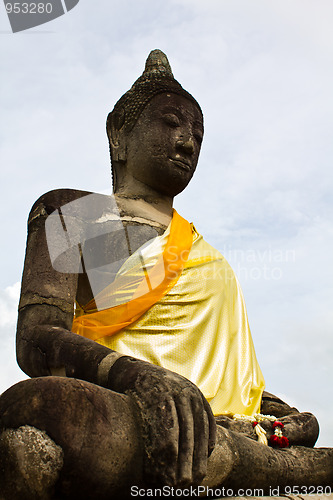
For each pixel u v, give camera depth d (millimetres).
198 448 4309
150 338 6039
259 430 5727
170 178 7301
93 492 3988
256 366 6742
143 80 7820
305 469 5562
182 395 4395
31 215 6422
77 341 5125
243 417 5949
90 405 4027
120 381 4531
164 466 4148
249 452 5047
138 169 7379
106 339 5996
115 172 7750
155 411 4289
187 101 7605
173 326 6188
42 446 3818
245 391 6312
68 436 3869
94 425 3990
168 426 4227
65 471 3861
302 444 5891
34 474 3773
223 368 6246
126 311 6066
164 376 4473
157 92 7531
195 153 7551
